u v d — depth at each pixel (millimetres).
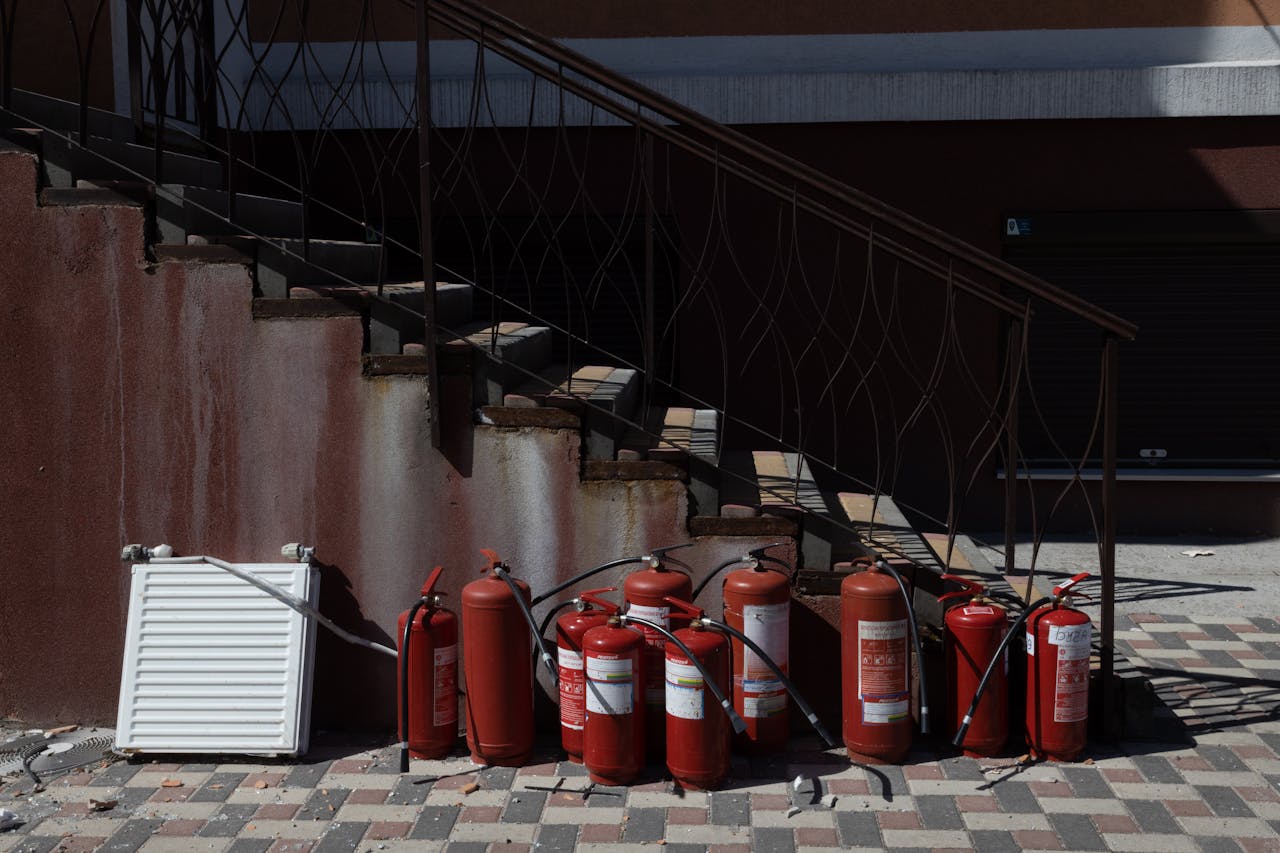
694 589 4902
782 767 4676
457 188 7957
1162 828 4152
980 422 8117
